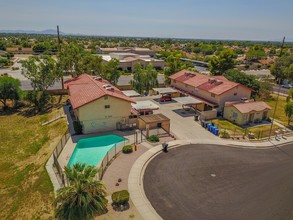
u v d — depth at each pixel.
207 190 24.56
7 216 22.50
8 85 49.78
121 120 39.78
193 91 56.22
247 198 23.50
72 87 45.41
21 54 143.38
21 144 36.94
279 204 22.81
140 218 20.44
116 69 66.19
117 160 29.89
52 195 23.31
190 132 39.66
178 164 29.52
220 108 48.91
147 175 26.94
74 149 32.78
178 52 148.50
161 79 83.50
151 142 35.16
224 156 32.03
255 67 123.00
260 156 32.50
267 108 46.34
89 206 16.73
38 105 49.28
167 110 51.03
